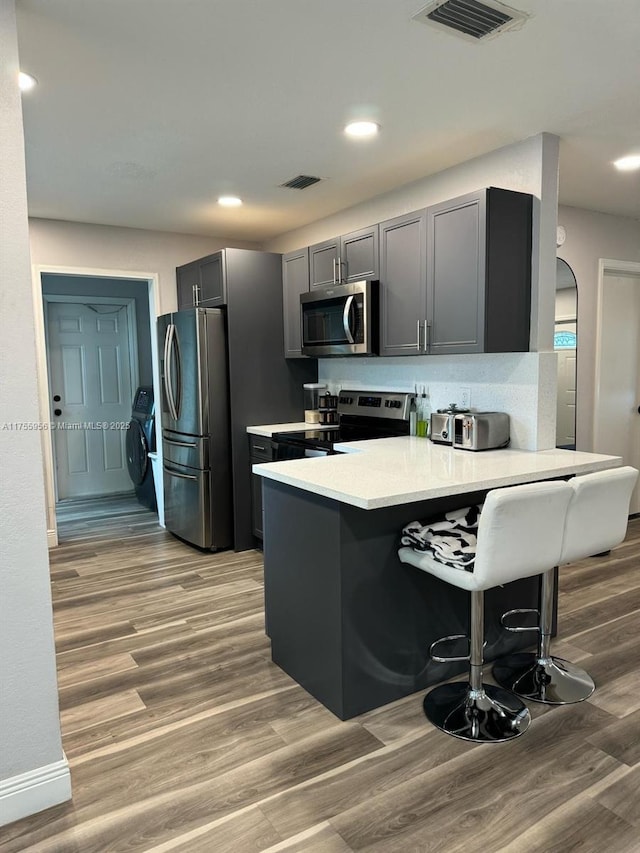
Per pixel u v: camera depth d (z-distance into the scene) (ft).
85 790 6.23
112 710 7.72
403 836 5.54
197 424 14.08
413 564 7.39
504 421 10.12
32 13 6.02
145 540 15.64
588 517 7.22
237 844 5.49
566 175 11.46
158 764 6.62
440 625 8.20
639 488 16.46
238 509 14.39
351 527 7.23
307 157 10.37
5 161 5.37
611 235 14.55
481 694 7.40
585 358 14.47
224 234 16.35
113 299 20.44
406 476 7.79
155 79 7.50
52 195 12.42
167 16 6.12
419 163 10.73
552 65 7.25
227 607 11.07
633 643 9.35
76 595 11.76
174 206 13.41
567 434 14.34
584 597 11.23
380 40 6.66
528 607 9.27
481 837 5.51
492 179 10.20
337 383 14.70
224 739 7.06
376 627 7.56
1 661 5.69
